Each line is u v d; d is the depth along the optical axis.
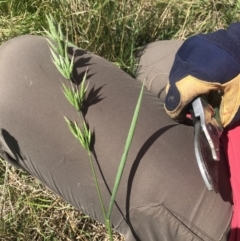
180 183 0.48
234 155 0.48
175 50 0.71
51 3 0.80
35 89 0.51
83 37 0.78
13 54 0.53
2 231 0.69
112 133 0.50
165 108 0.50
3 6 0.83
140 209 0.49
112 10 0.80
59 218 0.71
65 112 0.50
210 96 0.49
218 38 0.47
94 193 0.51
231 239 0.47
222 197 0.47
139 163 0.49
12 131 0.52
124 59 0.77
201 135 0.46
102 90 0.51
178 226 0.48
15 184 0.72
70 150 0.50
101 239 0.71
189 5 0.87
